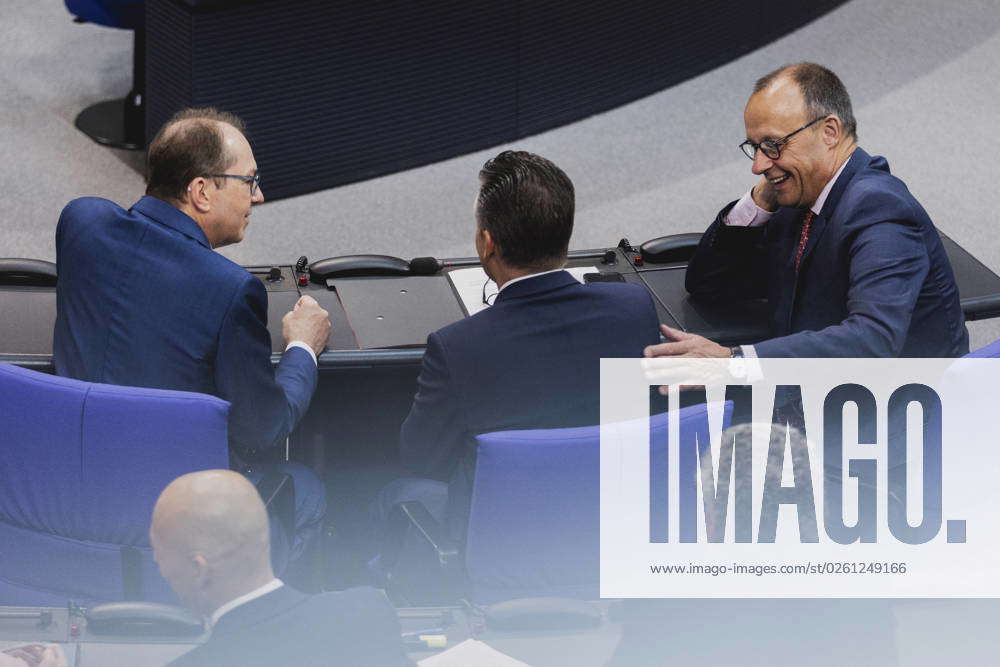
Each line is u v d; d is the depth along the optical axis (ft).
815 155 26.03
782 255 27.66
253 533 16.63
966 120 56.80
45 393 21.57
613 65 56.90
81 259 24.63
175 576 16.72
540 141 55.11
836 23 66.80
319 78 48.70
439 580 22.95
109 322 24.36
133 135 52.85
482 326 22.41
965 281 30.50
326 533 29.53
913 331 26.68
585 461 20.63
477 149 54.24
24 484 22.31
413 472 23.41
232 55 46.52
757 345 24.27
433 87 51.60
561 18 53.93
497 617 18.16
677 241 32.12
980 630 18.78
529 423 22.72
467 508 22.24
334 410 29.73
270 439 25.05
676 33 58.95
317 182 50.62
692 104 58.59
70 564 22.77
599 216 49.01
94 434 21.68
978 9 68.69
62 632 17.94
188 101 46.78
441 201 50.49
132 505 22.20
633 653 17.71
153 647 17.66
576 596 21.95
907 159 53.31
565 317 22.66
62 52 60.13
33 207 47.70
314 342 27.12
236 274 24.21
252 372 24.35
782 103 25.79
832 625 18.15
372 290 30.04
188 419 21.61
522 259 22.53
